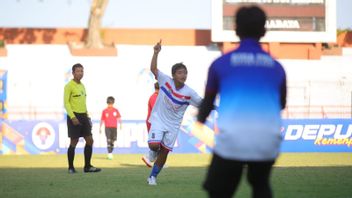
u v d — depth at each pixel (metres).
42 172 27.02
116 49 79.56
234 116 9.75
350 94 73.06
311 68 76.50
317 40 72.25
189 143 45.88
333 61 78.50
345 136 46.94
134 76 74.62
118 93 73.25
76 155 43.22
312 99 72.44
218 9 70.75
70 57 78.25
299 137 46.72
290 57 77.50
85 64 76.31
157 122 21.12
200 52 80.00
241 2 70.69
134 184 21.41
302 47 77.69
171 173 26.20
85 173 26.42
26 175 25.31
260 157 9.70
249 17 10.16
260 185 10.23
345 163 33.34
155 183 21.30
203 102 10.23
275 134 9.77
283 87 10.23
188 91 20.89
